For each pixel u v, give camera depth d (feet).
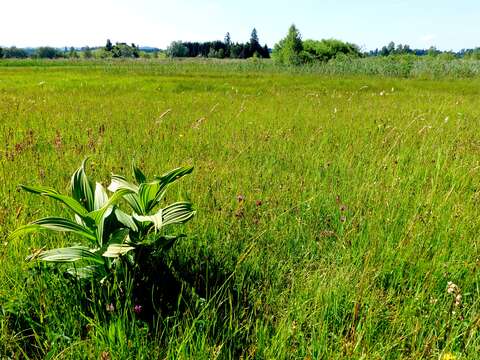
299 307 7.80
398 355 7.11
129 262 8.61
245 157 18.12
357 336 7.23
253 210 12.17
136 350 6.84
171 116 29.84
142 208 8.71
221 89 58.70
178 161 16.49
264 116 30.48
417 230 11.10
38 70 119.75
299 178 15.12
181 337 6.99
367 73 117.39
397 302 8.71
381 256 9.84
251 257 9.70
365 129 24.81
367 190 13.48
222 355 6.86
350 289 8.59
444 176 15.69
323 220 12.31
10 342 6.87
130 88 56.24
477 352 6.95
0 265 8.46
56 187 12.84
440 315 7.94
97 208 8.46
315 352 6.95
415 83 77.71
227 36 474.08
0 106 32.63
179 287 8.71
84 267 8.42
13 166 14.85
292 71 123.03
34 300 7.94
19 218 10.32
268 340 7.29
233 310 8.07
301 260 10.24
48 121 26.58
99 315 7.64
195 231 10.59
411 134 23.35
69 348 6.66
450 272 9.42
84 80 72.13
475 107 38.73
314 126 26.58
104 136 21.89
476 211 12.16
